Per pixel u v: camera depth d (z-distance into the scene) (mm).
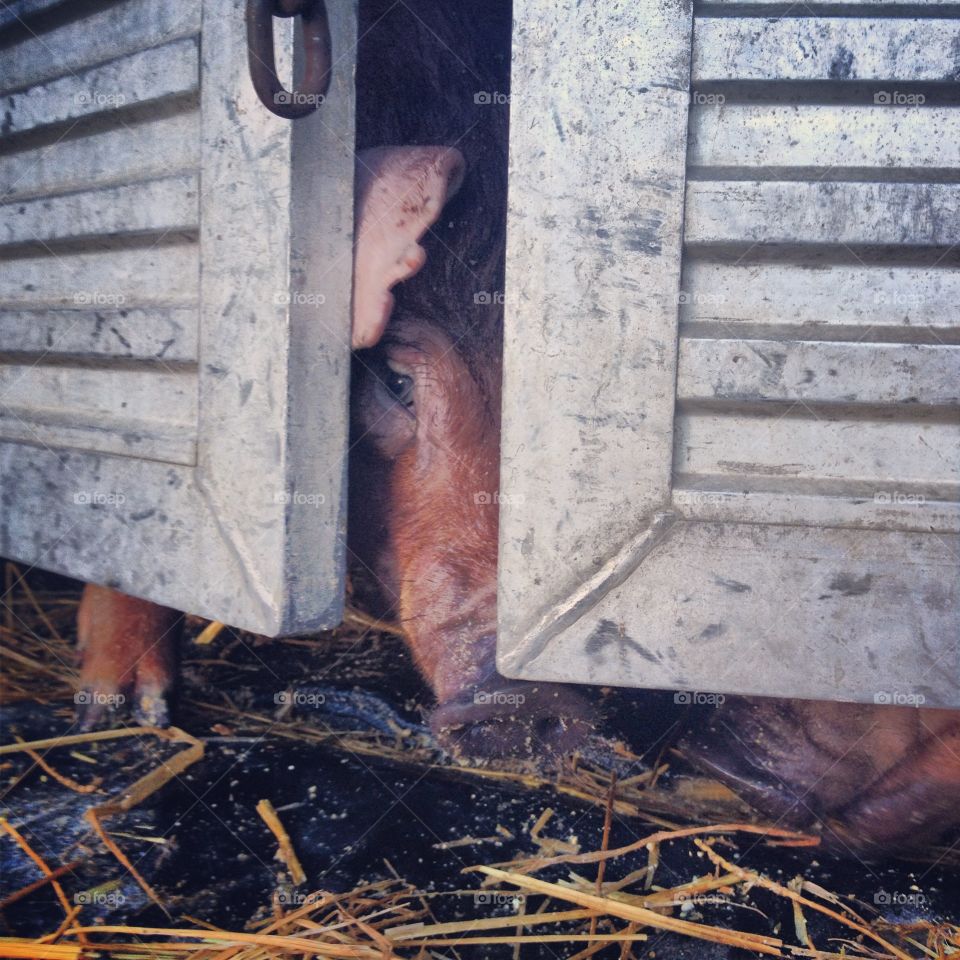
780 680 577
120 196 717
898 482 568
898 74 544
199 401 661
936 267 556
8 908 565
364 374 772
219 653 982
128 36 707
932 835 636
